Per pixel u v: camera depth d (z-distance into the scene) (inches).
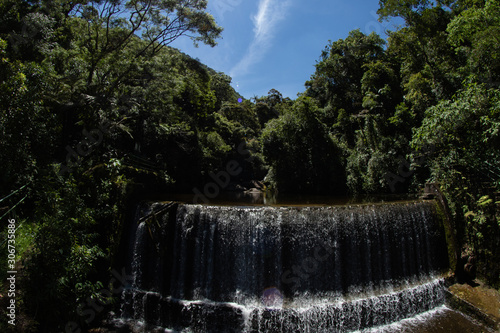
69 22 582.2
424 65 774.5
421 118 755.4
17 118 316.8
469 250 431.8
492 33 471.8
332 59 1110.4
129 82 693.3
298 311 356.8
